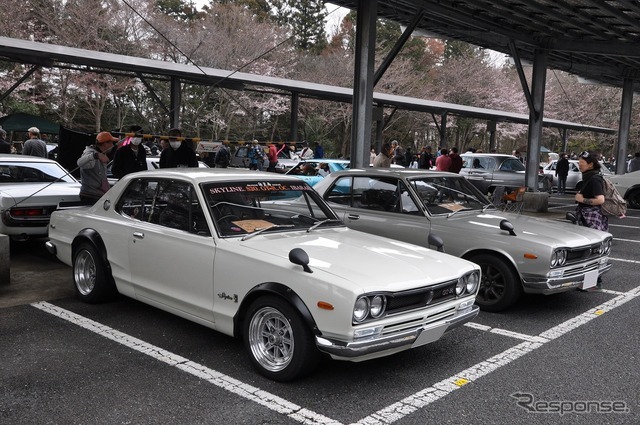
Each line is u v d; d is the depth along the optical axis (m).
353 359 3.62
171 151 8.46
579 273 5.78
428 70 43.97
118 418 3.42
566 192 23.55
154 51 28.55
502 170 17.50
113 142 7.86
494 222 6.20
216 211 4.54
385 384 4.02
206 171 5.16
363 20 9.73
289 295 3.79
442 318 4.12
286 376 3.90
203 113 31.70
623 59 17.12
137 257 5.03
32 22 25.47
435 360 4.54
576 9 11.08
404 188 6.50
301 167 15.38
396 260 4.21
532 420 3.52
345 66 35.03
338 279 3.69
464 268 4.38
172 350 4.57
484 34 14.09
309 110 35.44
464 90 43.38
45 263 7.54
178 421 3.40
